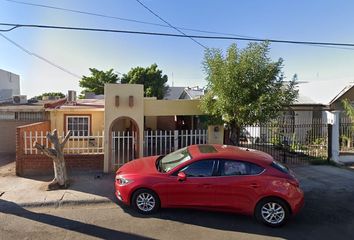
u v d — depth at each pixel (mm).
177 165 7008
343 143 14250
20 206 7469
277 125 13148
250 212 6609
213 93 10656
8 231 6074
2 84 28188
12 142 16203
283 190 6453
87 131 15617
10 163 12617
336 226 6602
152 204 6949
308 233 6223
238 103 10078
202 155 6930
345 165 12406
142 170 7293
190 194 6758
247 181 6570
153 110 11344
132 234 5984
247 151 7406
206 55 10852
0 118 16375
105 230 6152
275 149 14117
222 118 10906
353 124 13930
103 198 7984
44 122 14094
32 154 10398
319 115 18672
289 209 6516
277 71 10344
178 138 11328
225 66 10352
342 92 18391
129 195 7000
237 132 11125
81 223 6496
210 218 6816
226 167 6758
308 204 7973
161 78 34562
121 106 10727
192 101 11578
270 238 5961
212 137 11414
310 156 13227
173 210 7180
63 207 7531
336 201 8203
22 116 16438
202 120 11734
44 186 8945
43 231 6082
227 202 6652
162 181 6859
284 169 6824
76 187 8883
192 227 6355
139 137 10914
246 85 10172
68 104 17125
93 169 10828
